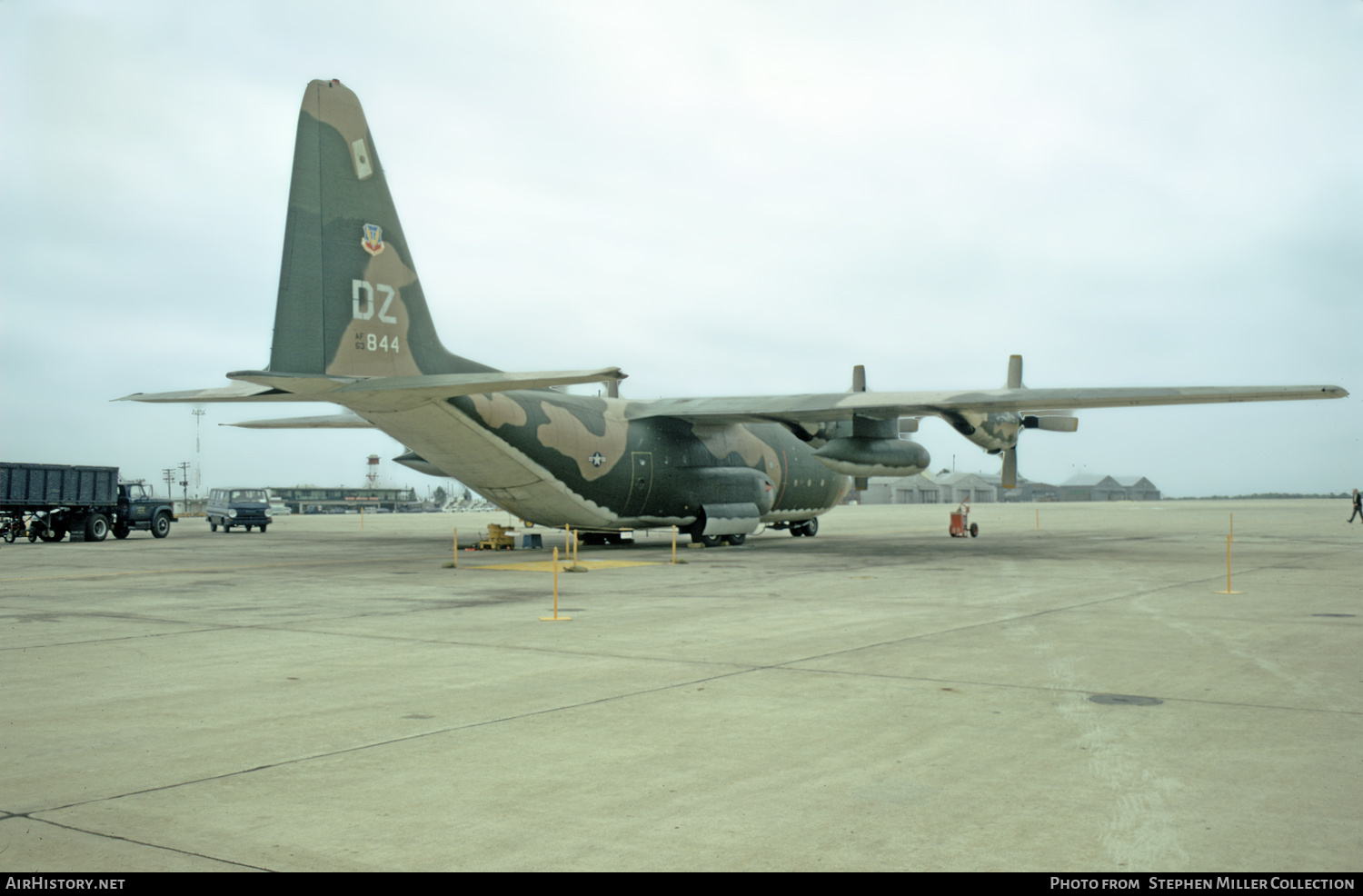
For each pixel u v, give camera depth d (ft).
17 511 101.40
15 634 34.53
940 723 21.09
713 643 31.91
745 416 78.23
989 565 64.34
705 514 81.46
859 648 30.94
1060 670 27.14
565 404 72.13
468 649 31.01
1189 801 15.89
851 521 168.25
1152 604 42.29
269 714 22.16
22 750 19.20
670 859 13.62
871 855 13.73
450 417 63.21
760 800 16.11
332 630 35.42
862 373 81.82
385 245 59.31
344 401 57.16
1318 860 13.48
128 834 14.58
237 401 55.31
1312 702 23.07
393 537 114.42
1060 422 85.05
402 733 20.43
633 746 19.39
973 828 14.78
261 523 130.82
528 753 18.88
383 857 13.71
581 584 52.01
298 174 54.90
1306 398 61.82
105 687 25.21
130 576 59.06
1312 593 46.60
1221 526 132.98
